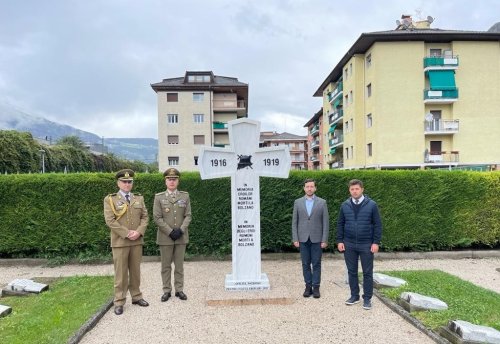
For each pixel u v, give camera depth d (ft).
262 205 29.73
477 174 30.60
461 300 18.61
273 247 29.96
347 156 118.42
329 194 29.81
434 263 28.22
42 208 28.96
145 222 18.79
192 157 153.69
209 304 18.56
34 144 105.81
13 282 21.17
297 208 20.17
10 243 28.71
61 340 14.30
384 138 96.73
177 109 153.17
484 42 96.89
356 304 18.63
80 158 141.18
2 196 28.78
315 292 19.70
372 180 29.99
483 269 26.45
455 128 95.96
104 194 29.09
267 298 18.74
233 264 20.62
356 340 14.57
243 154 21.07
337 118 128.88
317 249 19.79
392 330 15.49
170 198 19.69
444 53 97.35
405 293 18.07
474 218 30.48
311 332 15.33
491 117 97.30
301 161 293.43
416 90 96.68
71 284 22.22
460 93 96.68
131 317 17.12
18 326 15.67
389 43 96.32
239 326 15.98
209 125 153.48
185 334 15.21
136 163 224.33
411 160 96.68
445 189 30.27
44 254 29.12
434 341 14.43
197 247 29.43
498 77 97.40
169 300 19.47
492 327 15.16
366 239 18.13
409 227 30.09
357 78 107.34
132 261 18.51
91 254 29.09
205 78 156.87
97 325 16.22
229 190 29.50
